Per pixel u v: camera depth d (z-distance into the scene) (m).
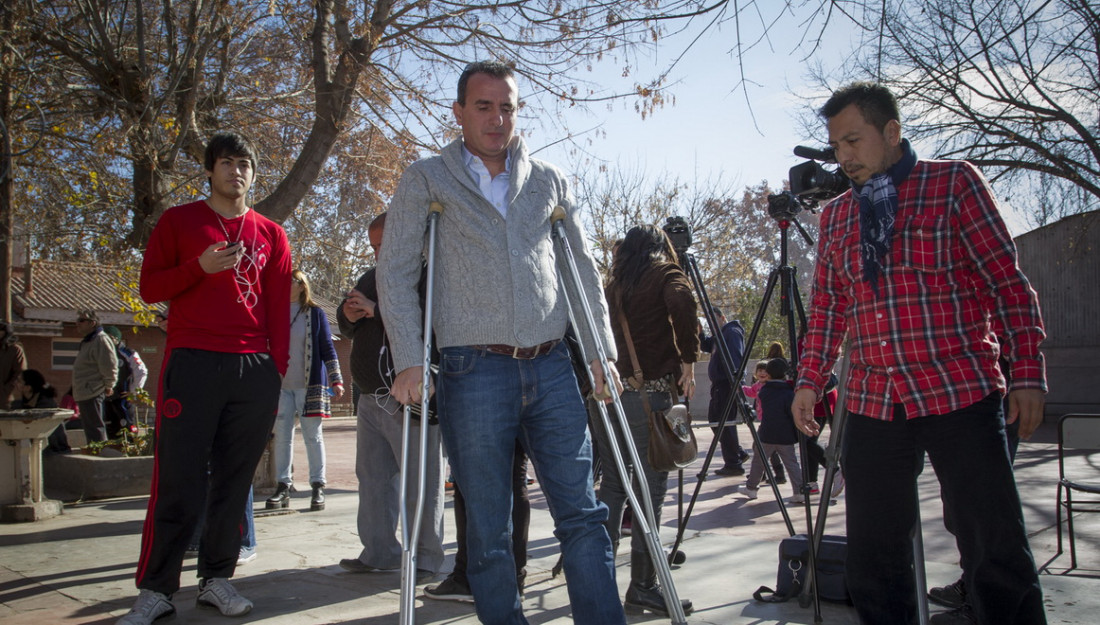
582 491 2.63
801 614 3.63
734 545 5.05
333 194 10.48
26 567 4.55
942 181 2.62
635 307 3.78
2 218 8.99
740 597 3.92
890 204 2.62
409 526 2.41
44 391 10.30
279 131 9.62
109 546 5.11
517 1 7.17
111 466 7.17
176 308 3.58
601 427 3.76
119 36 8.13
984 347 2.58
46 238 10.72
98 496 7.11
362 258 10.44
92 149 8.75
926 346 2.55
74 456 7.49
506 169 2.80
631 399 3.71
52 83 8.36
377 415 4.27
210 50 8.38
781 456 7.28
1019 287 2.52
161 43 8.80
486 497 2.55
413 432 4.11
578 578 2.55
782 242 3.91
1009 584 2.43
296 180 7.38
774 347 9.27
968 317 2.58
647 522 2.70
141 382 12.06
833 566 3.71
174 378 3.50
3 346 10.16
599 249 25.23
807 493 3.78
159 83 8.69
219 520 3.67
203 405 3.49
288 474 6.63
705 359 22.17
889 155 2.72
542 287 2.66
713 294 29.33
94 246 10.85
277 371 3.75
